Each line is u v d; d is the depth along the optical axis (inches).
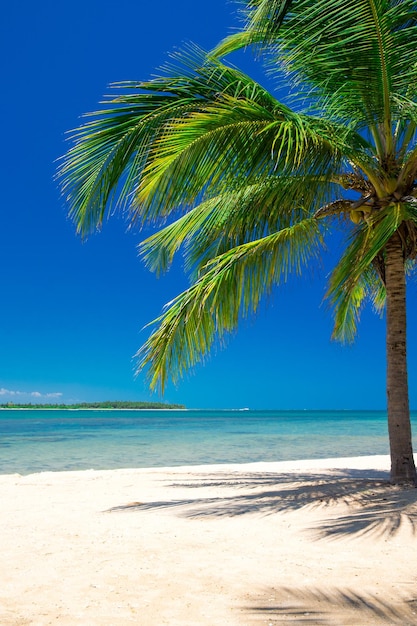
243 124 251.0
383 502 237.5
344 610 123.8
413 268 386.3
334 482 303.9
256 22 254.7
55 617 119.4
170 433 1283.2
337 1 219.8
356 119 276.4
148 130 255.0
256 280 316.8
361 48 237.5
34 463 582.2
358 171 305.7
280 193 287.0
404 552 168.2
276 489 299.3
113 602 129.0
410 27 240.4
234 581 143.6
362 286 410.3
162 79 259.4
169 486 336.5
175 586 140.1
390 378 297.1
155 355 294.7
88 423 2124.8
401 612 122.9
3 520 230.2
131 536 195.8
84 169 256.4
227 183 269.6
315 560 161.8
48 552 174.4
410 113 263.9
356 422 2346.2
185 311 290.4
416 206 273.6
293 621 117.6
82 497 297.0
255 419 3083.2
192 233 322.3
